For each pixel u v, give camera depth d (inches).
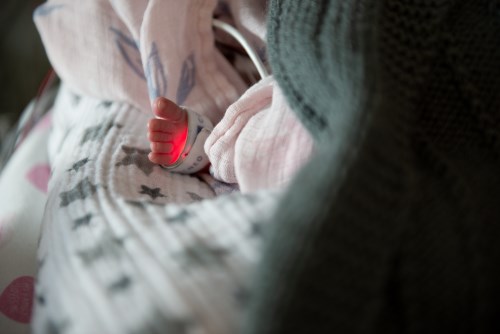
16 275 11.5
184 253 8.7
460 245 8.3
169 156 11.6
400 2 10.0
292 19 10.7
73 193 10.5
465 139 9.7
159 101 11.4
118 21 13.2
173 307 8.1
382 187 8.3
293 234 8.1
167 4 12.5
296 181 8.6
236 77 13.3
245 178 10.5
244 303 8.2
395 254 8.2
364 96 8.8
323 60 9.6
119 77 13.1
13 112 22.5
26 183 13.8
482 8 10.4
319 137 9.3
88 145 11.9
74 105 14.5
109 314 8.3
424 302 8.1
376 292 8.0
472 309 8.2
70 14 13.4
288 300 7.8
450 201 8.7
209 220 9.2
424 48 9.8
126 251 9.0
